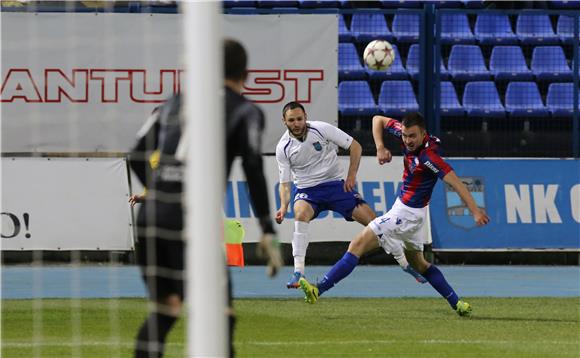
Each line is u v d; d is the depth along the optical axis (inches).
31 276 1782.7
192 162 542.9
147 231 714.8
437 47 2066.9
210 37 541.3
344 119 2252.7
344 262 1316.4
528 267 1998.0
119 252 1953.7
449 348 1024.9
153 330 719.1
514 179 2042.3
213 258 540.4
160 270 722.8
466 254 2032.5
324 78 2014.0
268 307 1373.0
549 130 2285.9
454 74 2346.2
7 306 1349.7
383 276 1840.6
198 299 538.9
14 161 1940.2
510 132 2190.0
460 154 2162.9
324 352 996.6
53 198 1943.9
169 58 1989.4
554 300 1486.2
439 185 2031.3
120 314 1274.6
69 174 1946.4
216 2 542.9
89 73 1982.0
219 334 538.3
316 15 2012.8
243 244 1998.0
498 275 1861.5
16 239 1936.5
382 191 2005.4
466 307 1280.8
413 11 2064.5
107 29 1982.0
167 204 711.7
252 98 2010.3
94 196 1951.3
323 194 1466.5
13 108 1974.7
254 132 677.9
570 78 2374.5
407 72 2320.4
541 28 2447.1
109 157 1979.6
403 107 2261.3
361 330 1153.4
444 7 2445.9
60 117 1980.8
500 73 2353.6
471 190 2034.9
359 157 1470.2
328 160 1469.0
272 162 1999.3
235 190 2000.5
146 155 741.3
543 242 2030.0
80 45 1979.6
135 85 1987.0
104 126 1985.7
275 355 976.3
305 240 1448.1
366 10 2039.9
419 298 1507.1
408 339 1085.8
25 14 1973.4
